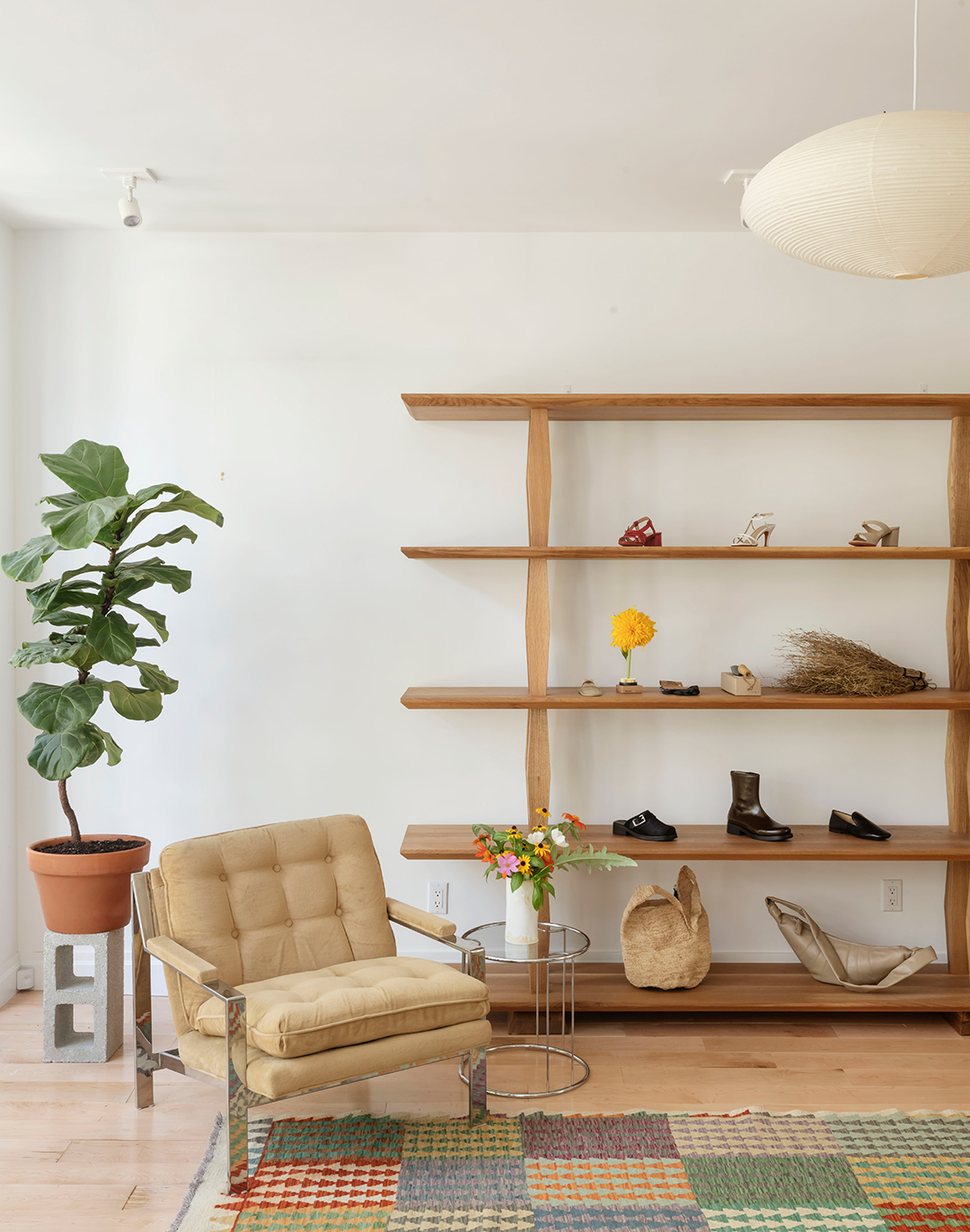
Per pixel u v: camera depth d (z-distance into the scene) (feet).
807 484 11.95
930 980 11.19
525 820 12.03
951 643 11.55
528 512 11.46
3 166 10.03
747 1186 7.68
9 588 11.77
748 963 11.83
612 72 8.22
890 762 12.02
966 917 11.37
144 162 9.93
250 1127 8.63
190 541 11.60
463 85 8.43
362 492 11.94
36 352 11.85
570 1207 7.41
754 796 11.35
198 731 12.00
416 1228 7.17
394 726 12.03
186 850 8.89
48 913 9.93
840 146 5.72
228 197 10.83
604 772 11.99
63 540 9.01
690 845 10.81
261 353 11.89
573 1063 9.85
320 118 9.02
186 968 7.92
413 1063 8.04
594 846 10.76
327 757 12.03
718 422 11.92
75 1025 10.91
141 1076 9.00
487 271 11.91
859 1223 7.21
